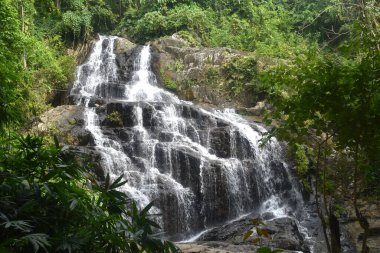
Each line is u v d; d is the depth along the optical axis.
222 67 17.30
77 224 2.97
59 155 3.27
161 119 13.42
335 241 4.28
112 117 13.31
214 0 23.33
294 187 12.18
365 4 11.16
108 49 19.14
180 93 17.08
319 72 3.72
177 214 10.79
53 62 16.12
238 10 22.67
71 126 12.67
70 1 20.44
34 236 2.52
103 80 17.72
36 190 2.89
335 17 20.56
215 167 11.52
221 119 13.85
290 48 19.08
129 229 3.10
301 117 3.96
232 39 20.36
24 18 15.65
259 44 18.72
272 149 12.84
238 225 10.27
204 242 8.41
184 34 19.78
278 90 4.30
